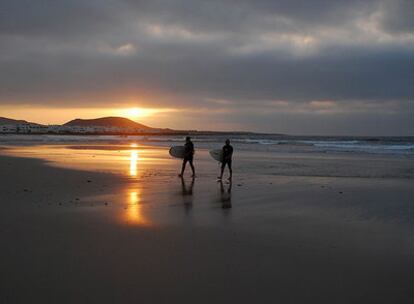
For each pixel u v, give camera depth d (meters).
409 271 6.16
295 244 7.54
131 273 5.93
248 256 6.79
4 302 4.95
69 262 6.36
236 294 5.29
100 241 7.54
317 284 5.64
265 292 5.35
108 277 5.77
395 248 7.34
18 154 34.25
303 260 6.62
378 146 60.09
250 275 5.93
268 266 6.31
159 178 17.72
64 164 24.23
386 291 5.43
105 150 42.72
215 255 6.81
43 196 12.50
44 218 9.38
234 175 19.53
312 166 25.06
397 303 5.09
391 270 6.20
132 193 13.38
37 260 6.43
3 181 16.02
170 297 5.16
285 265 6.37
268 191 14.13
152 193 13.45
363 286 5.59
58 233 8.06
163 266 6.25
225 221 9.38
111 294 5.21
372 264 6.46
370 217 9.97
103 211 10.30
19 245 7.22
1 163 24.58
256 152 43.25
